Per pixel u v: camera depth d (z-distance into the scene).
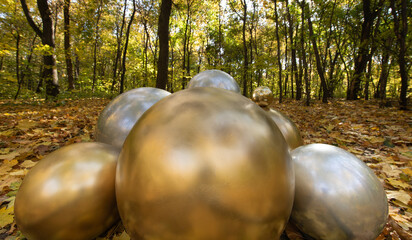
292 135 1.87
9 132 3.94
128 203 0.95
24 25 12.34
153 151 0.90
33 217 1.16
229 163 0.85
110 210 1.27
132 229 0.97
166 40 9.25
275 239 1.01
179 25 23.70
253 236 0.91
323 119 6.55
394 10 7.33
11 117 5.80
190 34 24.45
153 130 0.94
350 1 14.78
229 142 0.87
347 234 1.22
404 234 1.51
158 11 18.94
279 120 1.89
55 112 6.76
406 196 1.99
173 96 1.08
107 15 21.69
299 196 1.28
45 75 10.62
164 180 0.86
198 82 2.32
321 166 1.29
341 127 5.16
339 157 1.34
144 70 18.52
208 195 0.84
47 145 3.34
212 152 0.85
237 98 1.08
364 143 3.71
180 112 0.96
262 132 0.95
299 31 15.74
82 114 6.45
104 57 26.58
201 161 0.84
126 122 1.64
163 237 0.90
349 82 14.89
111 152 1.39
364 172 1.30
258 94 1.96
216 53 24.31
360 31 14.20
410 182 2.33
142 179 0.90
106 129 1.70
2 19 10.82
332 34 16.45
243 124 0.93
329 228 1.23
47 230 1.17
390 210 1.83
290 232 1.49
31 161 2.69
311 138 4.27
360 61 13.69
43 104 9.09
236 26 20.95
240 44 24.77
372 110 8.05
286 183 0.98
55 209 1.16
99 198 1.21
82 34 15.21
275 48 26.80
